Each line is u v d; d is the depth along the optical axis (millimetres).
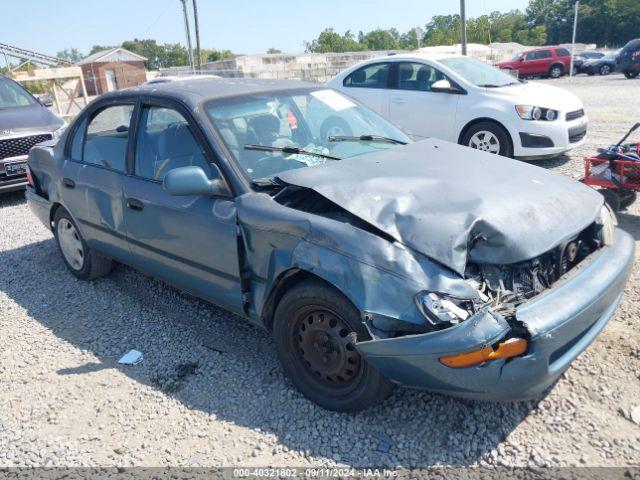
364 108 4453
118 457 2879
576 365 3289
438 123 8359
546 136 7559
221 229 3311
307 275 2992
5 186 8148
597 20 84062
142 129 4023
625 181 5340
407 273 2562
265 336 3930
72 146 4781
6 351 4012
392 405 3082
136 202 3920
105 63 50750
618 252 3135
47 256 5914
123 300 4695
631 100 15086
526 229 2789
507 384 2471
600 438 2748
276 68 28094
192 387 3414
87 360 3820
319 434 2922
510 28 92688
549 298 2646
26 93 9430
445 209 2816
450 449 2758
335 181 3062
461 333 2395
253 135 3646
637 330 3602
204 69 32062
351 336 2689
